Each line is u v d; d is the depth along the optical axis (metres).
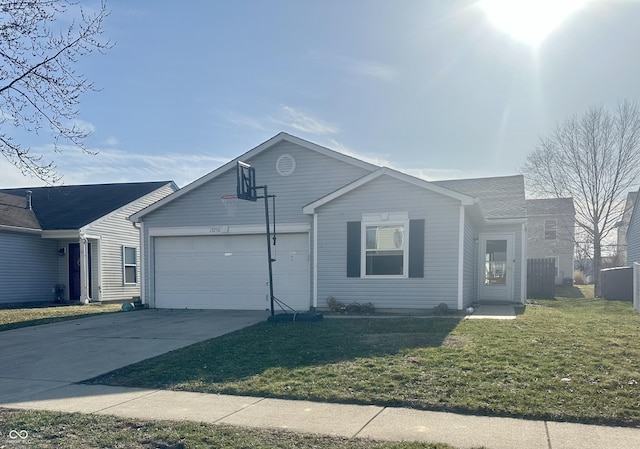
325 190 15.05
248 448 4.45
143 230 16.72
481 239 17.12
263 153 15.62
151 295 16.58
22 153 8.03
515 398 5.51
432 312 12.77
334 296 13.84
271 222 15.42
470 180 20.56
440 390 5.91
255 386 6.46
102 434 4.93
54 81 8.02
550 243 36.03
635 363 6.77
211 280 16.05
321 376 6.72
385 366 7.00
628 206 31.47
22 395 6.54
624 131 26.81
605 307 15.42
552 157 28.86
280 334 9.95
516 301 16.77
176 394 6.38
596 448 4.28
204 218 16.11
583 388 5.73
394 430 4.83
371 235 13.63
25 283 19.59
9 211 20.03
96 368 8.04
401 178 13.27
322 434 4.76
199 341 9.92
